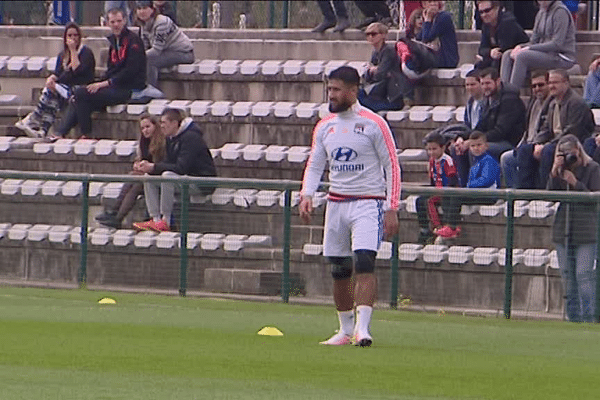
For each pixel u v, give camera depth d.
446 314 56.12
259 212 60.75
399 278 58.00
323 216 61.19
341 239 40.97
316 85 76.88
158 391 30.81
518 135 64.25
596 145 59.53
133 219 62.59
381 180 40.62
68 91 77.62
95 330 43.62
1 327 43.78
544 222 55.50
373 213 40.44
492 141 64.06
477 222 56.81
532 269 55.50
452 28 73.56
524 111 64.25
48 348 38.31
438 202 57.28
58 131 77.25
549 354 40.97
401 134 71.81
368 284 40.59
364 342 40.62
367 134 40.22
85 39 84.25
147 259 62.22
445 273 57.12
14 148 76.00
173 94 79.62
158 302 56.66
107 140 75.81
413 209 57.75
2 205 65.06
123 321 46.88
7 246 64.94
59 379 32.28
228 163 73.00
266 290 60.09
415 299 57.81
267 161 72.31
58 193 63.88
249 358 37.22
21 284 64.06
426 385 33.12
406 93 72.50
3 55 87.00
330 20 81.62
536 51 69.38
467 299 56.78
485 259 56.22
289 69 77.25
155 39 78.75
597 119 66.81
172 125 66.06
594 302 53.78
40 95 80.75
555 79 60.84
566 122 60.56
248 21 102.81
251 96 78.25
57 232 63.84
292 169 71.88
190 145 65.94
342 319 41.50
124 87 76.69
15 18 101.75
